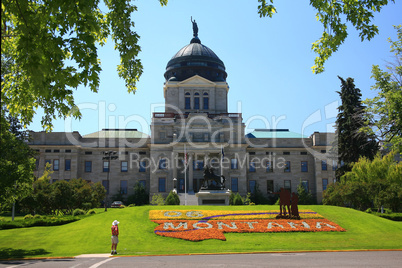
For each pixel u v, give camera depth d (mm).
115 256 28672
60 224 47344
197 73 110438
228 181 95500
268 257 25812
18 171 36188
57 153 96000
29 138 57031
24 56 13820
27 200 59438
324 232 39906
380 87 34656
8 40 18422
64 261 25547
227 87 109062
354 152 74750
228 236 37844
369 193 60406
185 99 107375
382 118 34188
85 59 14273
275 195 99562
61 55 14383
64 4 13750
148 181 98562
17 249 34000
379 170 62000
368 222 44031
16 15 14125
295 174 101688
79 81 14781
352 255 26703
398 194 57125
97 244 35500
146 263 22828
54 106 17797
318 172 100250
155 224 41531
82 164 98562
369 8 17484
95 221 43906
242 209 49062
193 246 34156
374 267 20141
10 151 35844
